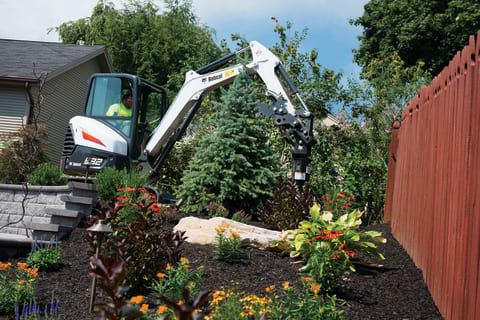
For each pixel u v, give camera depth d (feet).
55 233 18.80
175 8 111.55
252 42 29.78
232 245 17.60
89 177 29.12
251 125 29.04
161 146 31.17
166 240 15.02
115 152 28.84
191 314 5.65
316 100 42.70
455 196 11.61
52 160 50.88
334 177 36.06
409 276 15.84
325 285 14.21
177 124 30.96
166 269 14.47
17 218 20.34
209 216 26.40
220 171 27.35
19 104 45.93
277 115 27.91
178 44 99.76
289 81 28.68
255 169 28.14
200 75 30.42
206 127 40.83
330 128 39.32
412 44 73.36
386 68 46.32
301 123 27.30
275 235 20.99
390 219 25.86
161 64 100.07
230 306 11.13
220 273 15.94
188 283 13.70
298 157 27.30
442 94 14.06
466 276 10.37
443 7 75.97
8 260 16.85
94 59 62.95
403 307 13.43
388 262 17.60
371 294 14.55
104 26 103.96
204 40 67.05
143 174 27.81
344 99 42.68
